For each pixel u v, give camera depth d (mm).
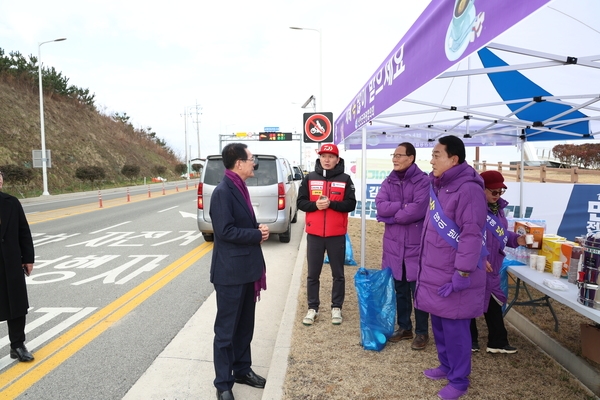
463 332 2734
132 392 3066
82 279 6062
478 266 2707
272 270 6605
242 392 3059
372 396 2791
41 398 2998
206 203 8336
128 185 37469
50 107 37094
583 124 5340
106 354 3686
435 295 2758
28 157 28688
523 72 4176
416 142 7980
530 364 3260
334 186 4012
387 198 3674
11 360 3572
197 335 4090
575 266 3191
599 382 2965
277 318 4598
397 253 3611
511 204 8141
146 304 5000
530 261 3746
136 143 52094
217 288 2820
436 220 2746
